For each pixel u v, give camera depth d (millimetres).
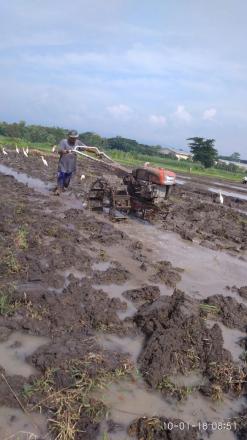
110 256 6918
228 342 4598
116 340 4281
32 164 19734
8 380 3406
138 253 7262
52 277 5492
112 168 10008
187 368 3955
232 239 9430
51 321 4406
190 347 4207
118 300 5066
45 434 2951
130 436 3045
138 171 9383
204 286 6168
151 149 65375
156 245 7980
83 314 4625
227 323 4996
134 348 4188
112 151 41469
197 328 4418
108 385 3561
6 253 6062
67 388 3395
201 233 9406
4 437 2873
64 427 2965
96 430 3033
